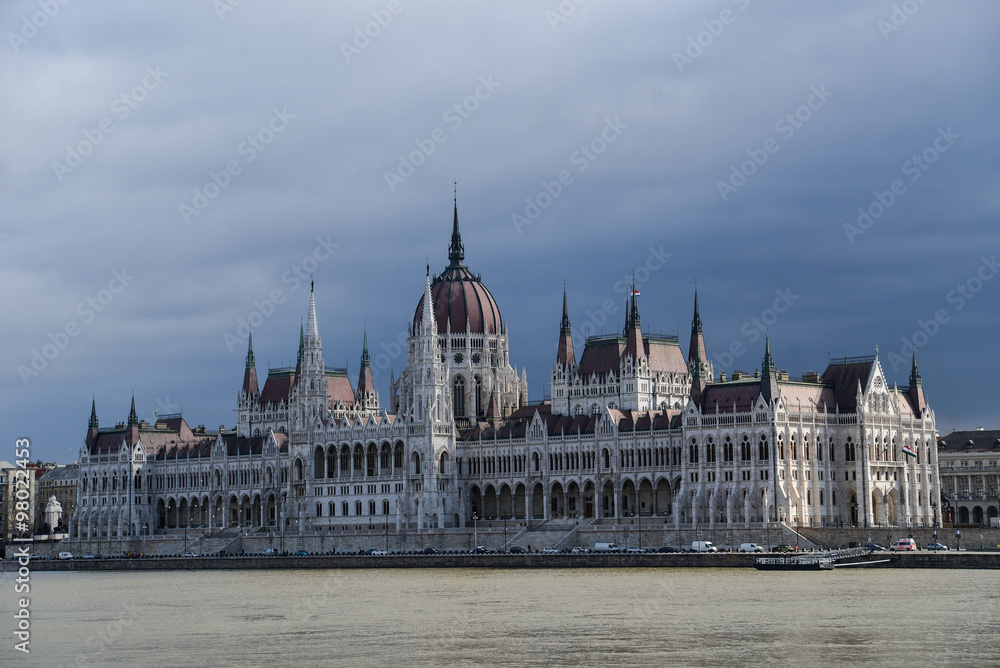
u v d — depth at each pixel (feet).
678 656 498.28
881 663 480.23
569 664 488.02
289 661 507.30
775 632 541.75
